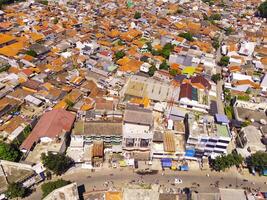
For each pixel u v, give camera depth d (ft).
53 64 610.24
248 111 526.98
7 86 532.32
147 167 418.10
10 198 356.59
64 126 437.99
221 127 429.38
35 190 372.99
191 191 370.73
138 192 344.69
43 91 524.93
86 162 406.41
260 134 471.21
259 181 414.82
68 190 341.21
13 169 369.50
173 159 427.74
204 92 552.41
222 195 348.79
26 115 483.92
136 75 579.07
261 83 607.78
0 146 389.19
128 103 494.59
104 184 389.39
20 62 604.49
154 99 522.06
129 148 422.00
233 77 625.00
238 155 417.08
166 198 355.15
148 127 419.74
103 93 543.80
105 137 421.59
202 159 428.56
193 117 445.78
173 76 605.73
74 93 525.34
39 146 415.85
